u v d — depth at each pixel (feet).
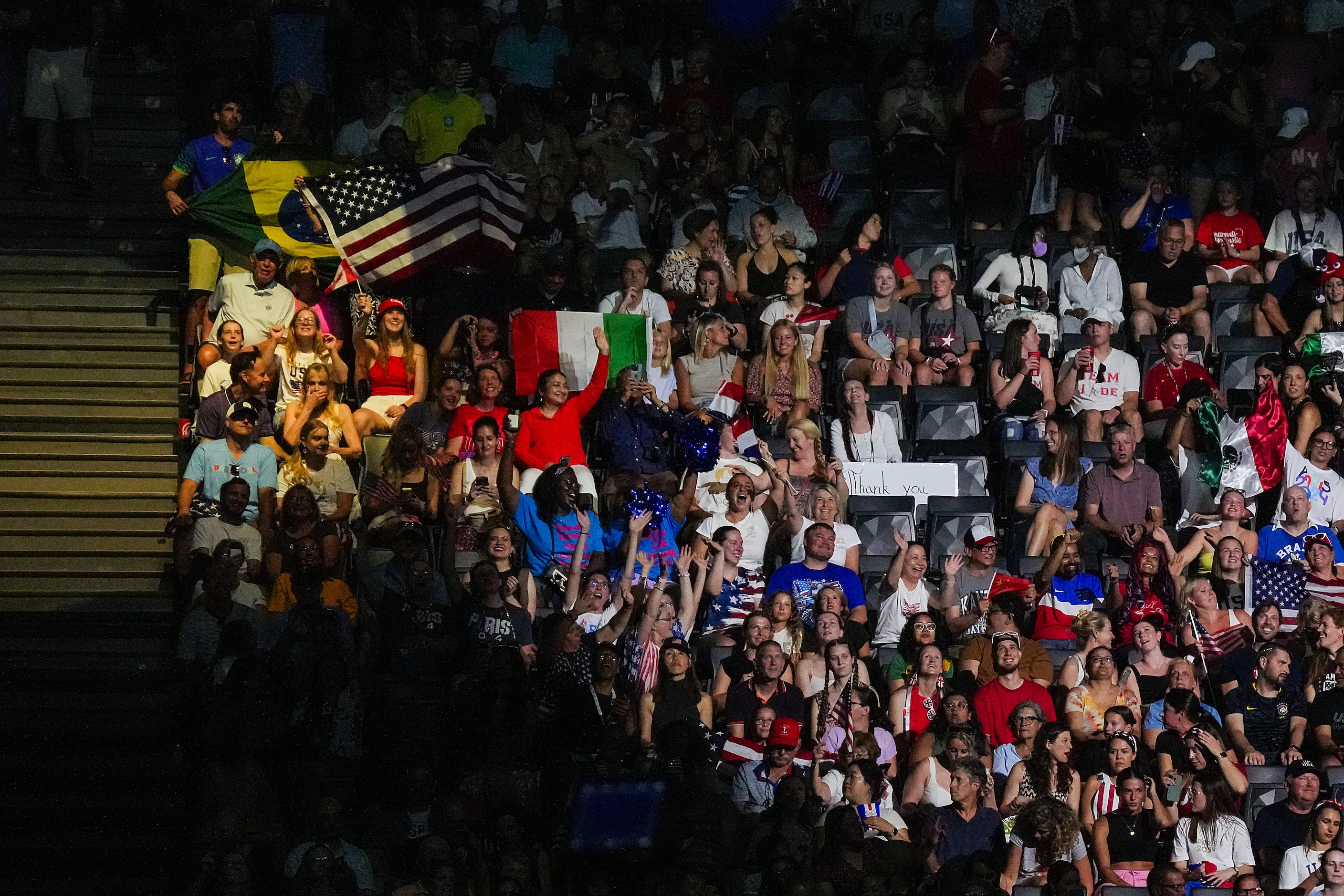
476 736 126.93
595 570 138.31
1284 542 148.15
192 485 139.33
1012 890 122.72
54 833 124.06
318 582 133.49
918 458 152.87
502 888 118.42
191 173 159.94
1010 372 156.97
